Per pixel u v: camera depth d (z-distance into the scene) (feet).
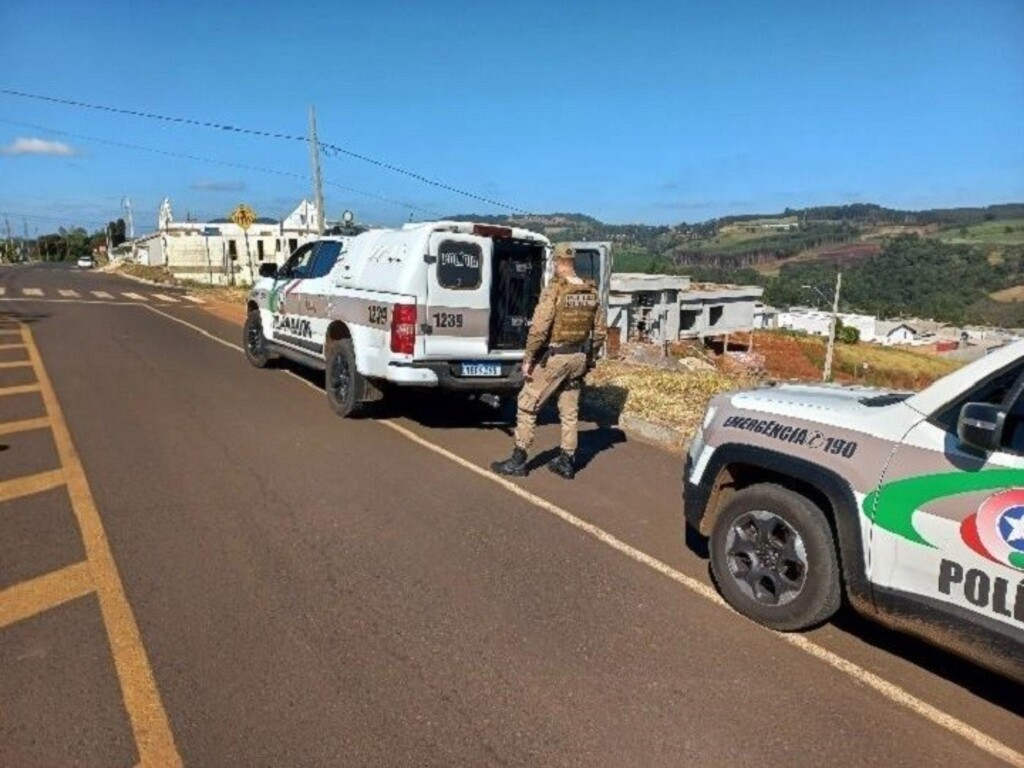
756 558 12.46
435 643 11.30
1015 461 9.18
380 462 20.68
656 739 9.32
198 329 50.72
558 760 8.86
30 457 19.47
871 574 10.57
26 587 12.41
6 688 9.67
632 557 14.93
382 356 23.53
